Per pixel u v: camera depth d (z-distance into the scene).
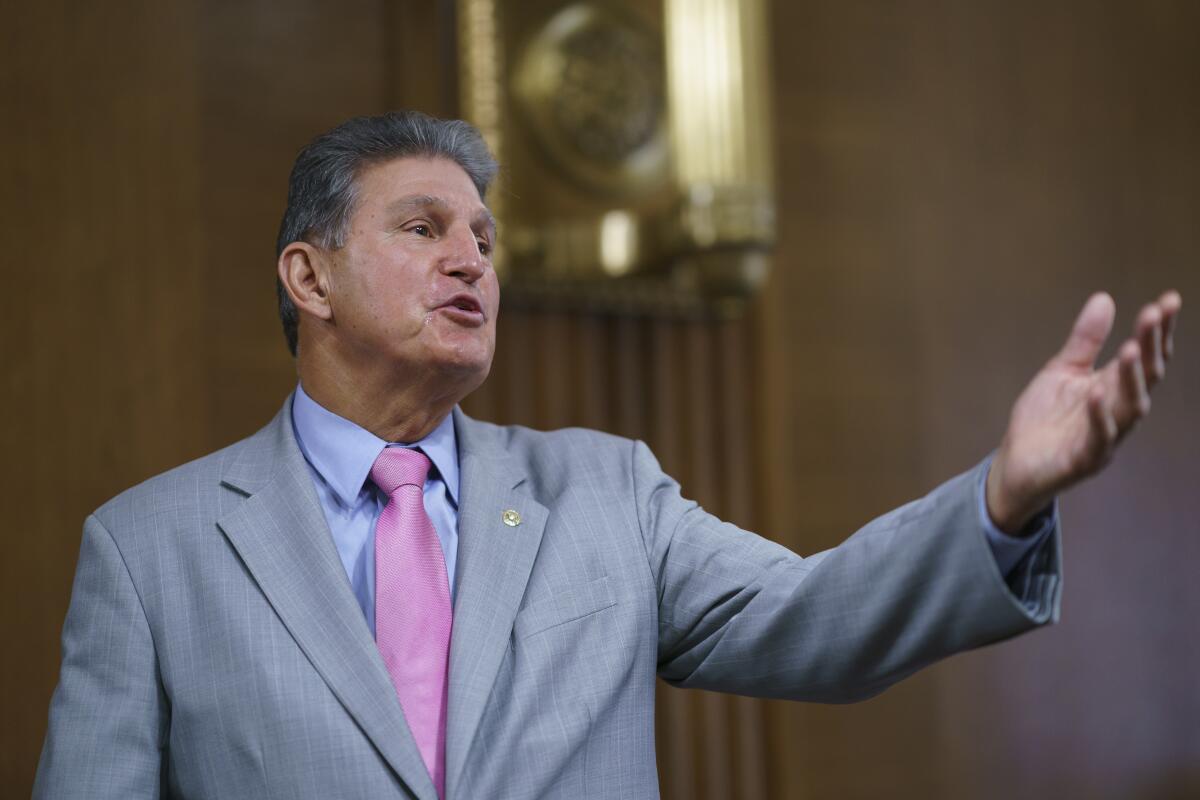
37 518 10.68
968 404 16.33
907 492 15.72
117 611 4.43
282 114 12.27
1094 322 3.55
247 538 4.49
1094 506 17.45
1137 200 18.27
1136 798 17.12
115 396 11.10
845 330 15.54
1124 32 18.55
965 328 16.45
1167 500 18.11
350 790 4.08
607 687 4.40
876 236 15.91
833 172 15.70
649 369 13.88
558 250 13.00
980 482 3.71
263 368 11.93
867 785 14.92
